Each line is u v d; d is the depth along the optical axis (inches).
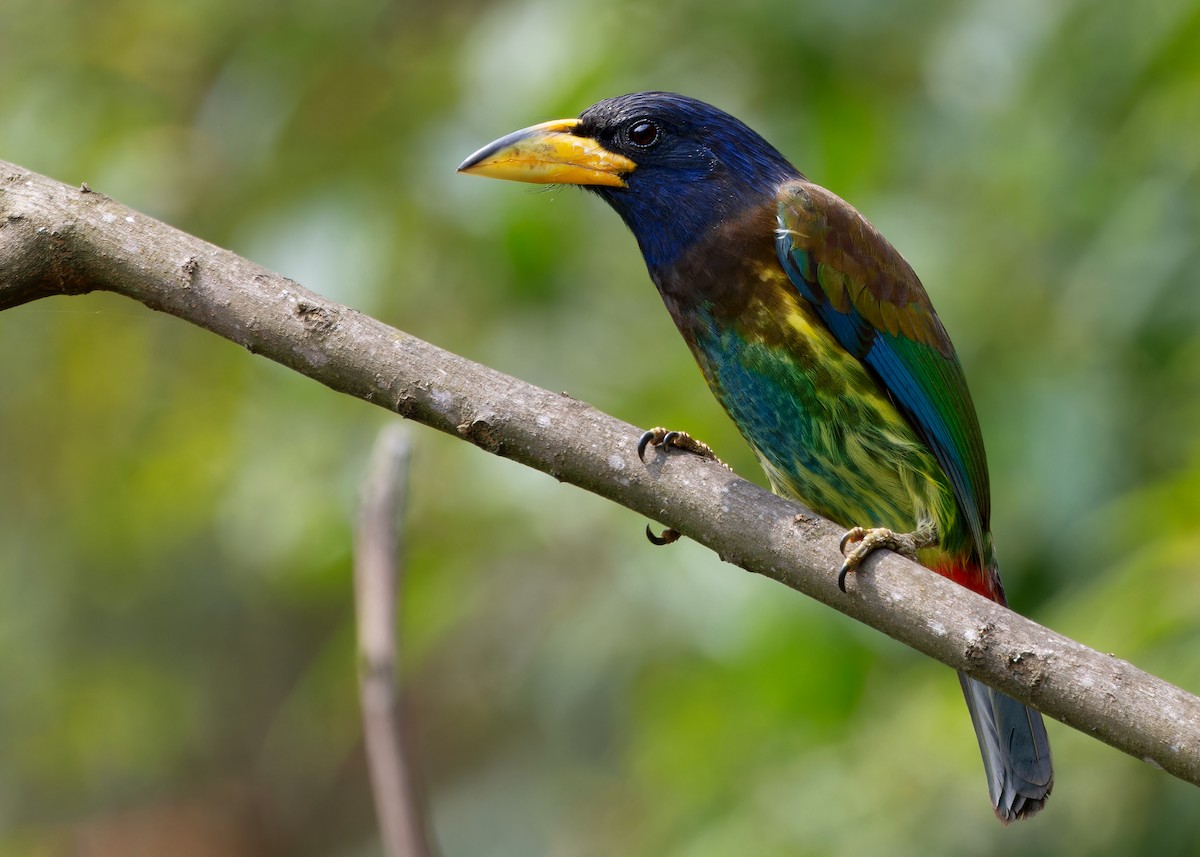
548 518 446.0
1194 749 220.2
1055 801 399.9
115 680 674.8
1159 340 408.8
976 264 434.0
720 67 450.6
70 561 643.5
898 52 439.2
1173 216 407.5
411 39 507.2
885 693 429.4
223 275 259.8
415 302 472.7
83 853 699.4
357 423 477.7
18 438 611.2
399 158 469.7
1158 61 398.3
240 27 525.3
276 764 730.8
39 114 522.3
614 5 444.1
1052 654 232.1
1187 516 376.2
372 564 232.7
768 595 406.0
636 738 490.0
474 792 632.4
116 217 262.1
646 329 467.2
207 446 536.7
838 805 410.6
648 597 426.6
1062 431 403.9
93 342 577.3
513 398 259.9
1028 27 417.1
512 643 505.7
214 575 672.4
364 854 731.4
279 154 490.0
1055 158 417.7
